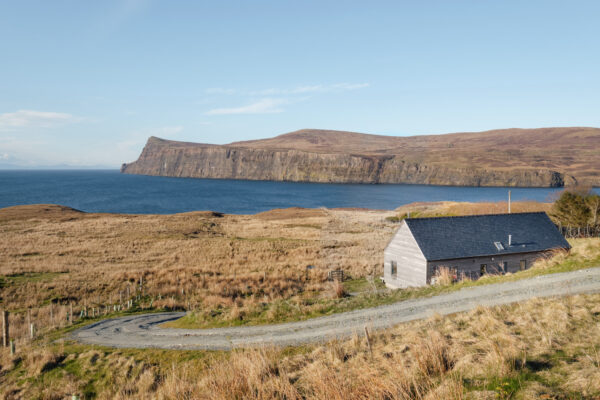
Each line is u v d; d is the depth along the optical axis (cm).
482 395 572
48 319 2283
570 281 1459
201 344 1382
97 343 1614
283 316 1648
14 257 4125
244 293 2945
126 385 1098
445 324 1058
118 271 3669
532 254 2878
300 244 5325
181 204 15025
